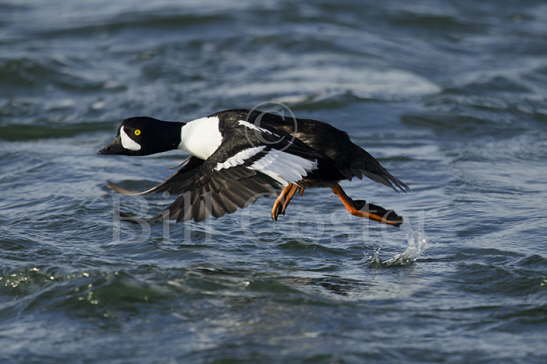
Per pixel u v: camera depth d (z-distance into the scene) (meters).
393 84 21.09
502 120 18.47
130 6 28.53
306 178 9.29
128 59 23.14
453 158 15.63
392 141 17.05
